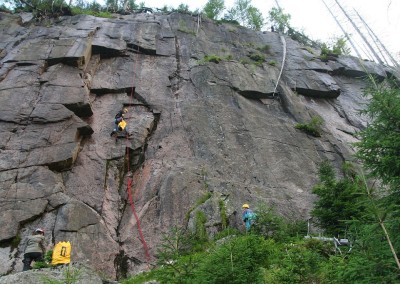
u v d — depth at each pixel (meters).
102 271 11.08
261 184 14.78
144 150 16.06
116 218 13.12
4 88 16.88
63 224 11.84
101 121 17.02
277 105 20.30
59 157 14.06
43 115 15.66
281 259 8.07
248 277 6.86
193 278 6.91
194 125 17.12
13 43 20.77
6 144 14.34
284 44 26.59
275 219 11.45
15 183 12.86
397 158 6.37
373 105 6.92
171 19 26.22
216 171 14.88
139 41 22.47
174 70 21.14
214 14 32.06
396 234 5.57
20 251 11.01
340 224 10.62
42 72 18.23
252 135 17.23
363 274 5.29
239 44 25.52
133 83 19.47
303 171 15.80
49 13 24.69
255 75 21.92
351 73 25.84
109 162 15.06
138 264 11.52
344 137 19.17
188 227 12.23
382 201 6.10
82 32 21.50
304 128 18.48
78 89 17.33
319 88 22.56
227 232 11.83
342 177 15.89
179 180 13.84
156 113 17.88
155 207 13.16
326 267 6.68
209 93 19.53
